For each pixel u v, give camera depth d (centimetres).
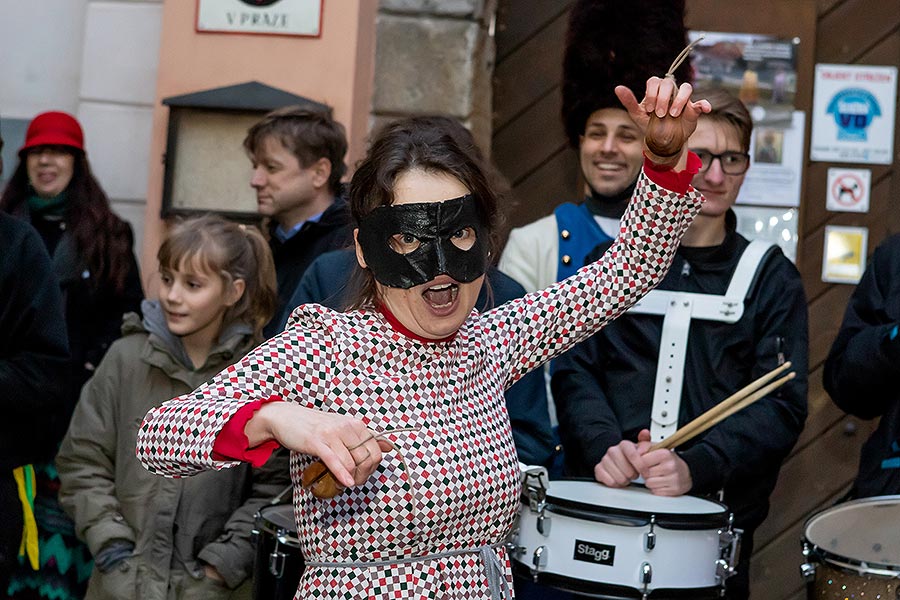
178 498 337
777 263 351
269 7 458
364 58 462
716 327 344
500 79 495
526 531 297
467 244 213
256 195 450
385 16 468
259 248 358
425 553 207
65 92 505
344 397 204
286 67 458
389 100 469
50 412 350
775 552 475
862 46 474
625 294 231
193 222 351
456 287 212
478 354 220
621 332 351
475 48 464
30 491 355
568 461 354
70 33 505
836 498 473
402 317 210
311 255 390
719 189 347
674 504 304
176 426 188
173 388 348
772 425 332
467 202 211
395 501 202
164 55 463
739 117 351
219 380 196
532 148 491
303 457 209
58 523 386
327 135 399
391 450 194
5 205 441
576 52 390
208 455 183
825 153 474
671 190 222
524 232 393
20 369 338
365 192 219
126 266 432
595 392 348
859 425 472
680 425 342
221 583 332
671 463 321
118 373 351
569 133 401
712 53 474
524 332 230
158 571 333
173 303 342
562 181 489
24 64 506
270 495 336
